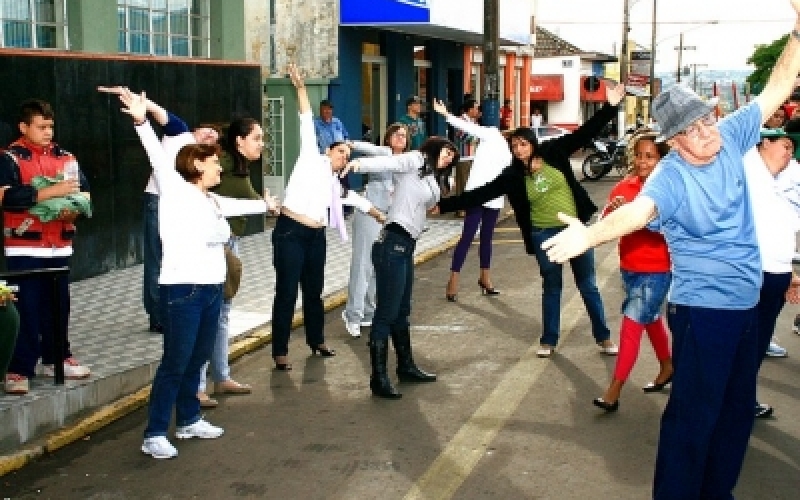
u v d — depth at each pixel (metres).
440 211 7.27
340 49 17.42
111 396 6.48
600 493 4.93
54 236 6.29
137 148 11.07
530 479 5.12
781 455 5.48
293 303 7.31
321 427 6.02
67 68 9.88
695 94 4.05
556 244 3.90
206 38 12.78
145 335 7.82
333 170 7.33
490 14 15.55
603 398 6.27
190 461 5.47
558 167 7.38
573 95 44.06
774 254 5.47
